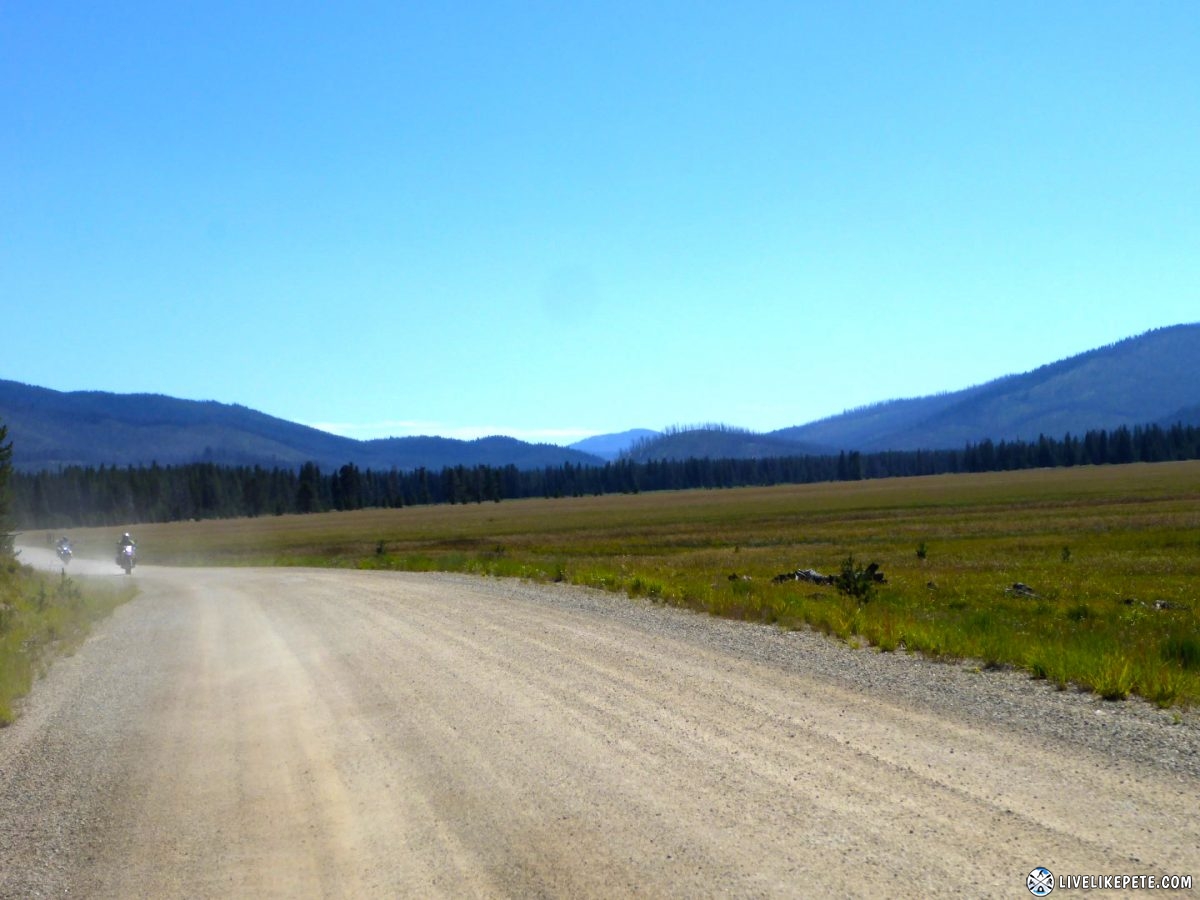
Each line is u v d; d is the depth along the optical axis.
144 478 189.12
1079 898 4.38
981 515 69.62
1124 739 7.16
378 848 5.69
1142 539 41.47
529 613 17.16
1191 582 25.42
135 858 5.81
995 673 10.06
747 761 6.88
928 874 4.72
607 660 11.56
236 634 16.67
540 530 82.44
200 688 11.59
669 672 10.58
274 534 103.19
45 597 20.72
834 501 110.25
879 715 8.16
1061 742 7.10
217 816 6.54
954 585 25.06
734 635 13.45
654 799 6.16
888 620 13.57
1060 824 5.32
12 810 6.91
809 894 4.57
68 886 5.42
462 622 16.17
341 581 29.30
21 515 166.88
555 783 6.66
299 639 15.30
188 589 29.72
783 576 26.56
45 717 10.17
